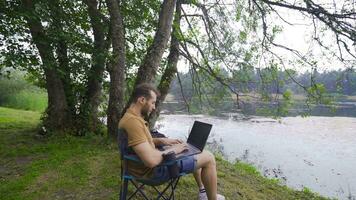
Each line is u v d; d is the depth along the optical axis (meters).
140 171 3.36
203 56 8.76
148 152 3.13
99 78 7.69
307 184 9.09
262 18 8.40
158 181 3.32
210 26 8.84
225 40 8.88
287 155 12.56
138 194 4.42
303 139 16.08
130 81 8.77
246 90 8.89
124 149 3.29
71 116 7.52
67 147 6.39
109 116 6.68
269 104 8.59
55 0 6.73
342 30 7.20
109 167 5.27
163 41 6.74
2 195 4.31
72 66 7.29
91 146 6.44
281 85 8.46
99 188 4.55
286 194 5.89
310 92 7.88
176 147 3.46
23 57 6.49
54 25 6.74
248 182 5.91
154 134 4.18
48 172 5.07
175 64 7.57
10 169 5.28
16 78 18.66
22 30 6.49
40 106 18.42
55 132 7.20
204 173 3.63
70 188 4.55
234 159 11.18
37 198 4.25
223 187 5.23
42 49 6.68
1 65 6.68
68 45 7.08
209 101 9.44
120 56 6.73
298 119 23.70
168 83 7.27
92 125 7.74
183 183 4.91
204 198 3.92
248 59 8.68
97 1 8.34
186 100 9.59
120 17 6.87
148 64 6.63
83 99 7.77
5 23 6.25
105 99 8.40
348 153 13.22
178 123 19.23
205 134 3.63
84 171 5.09
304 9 7.51
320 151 13.49
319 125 20.98
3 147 6.36
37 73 7.73
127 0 8.10
